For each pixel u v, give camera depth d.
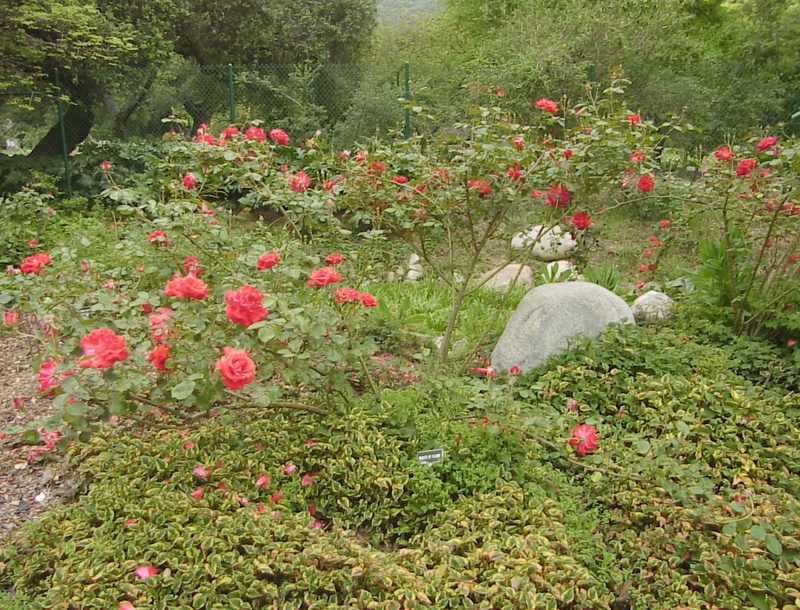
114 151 9.24
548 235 6.35
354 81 9.53
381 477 2.56
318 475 2.67
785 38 10.13
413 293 5.13
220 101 9.53
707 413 3.11
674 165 6.46
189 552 2.19
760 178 3.79
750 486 2.66
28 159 8.98
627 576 2.28
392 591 2.11
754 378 3.67
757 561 2.12
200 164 3.61
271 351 2.47
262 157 3.49
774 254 4.25
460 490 2.61
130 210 3.17
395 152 3.67
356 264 3.83
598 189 3.64
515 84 8.85
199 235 3.29
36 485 2.97
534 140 3.74
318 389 2.93
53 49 8.99
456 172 3.23
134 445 2.90
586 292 3.79
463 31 14.75
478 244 3.81
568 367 3.46
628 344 3.58
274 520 2.36
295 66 9.59
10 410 3.66
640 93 9.22
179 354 2.32
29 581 2.31
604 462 2.62
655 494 2.54
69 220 7.40
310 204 3.33
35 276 3.17
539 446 2.82
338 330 2.94
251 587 2.09
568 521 2.46
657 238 6.07
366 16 13.11
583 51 9.41
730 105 8.72
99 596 2.08
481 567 2.22
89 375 2.29
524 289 5.24
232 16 11.64
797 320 3.84
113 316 2.70
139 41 10.07
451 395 2.98
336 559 2.16
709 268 4.39
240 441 2.89
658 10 9.83
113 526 2.40
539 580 2.11
